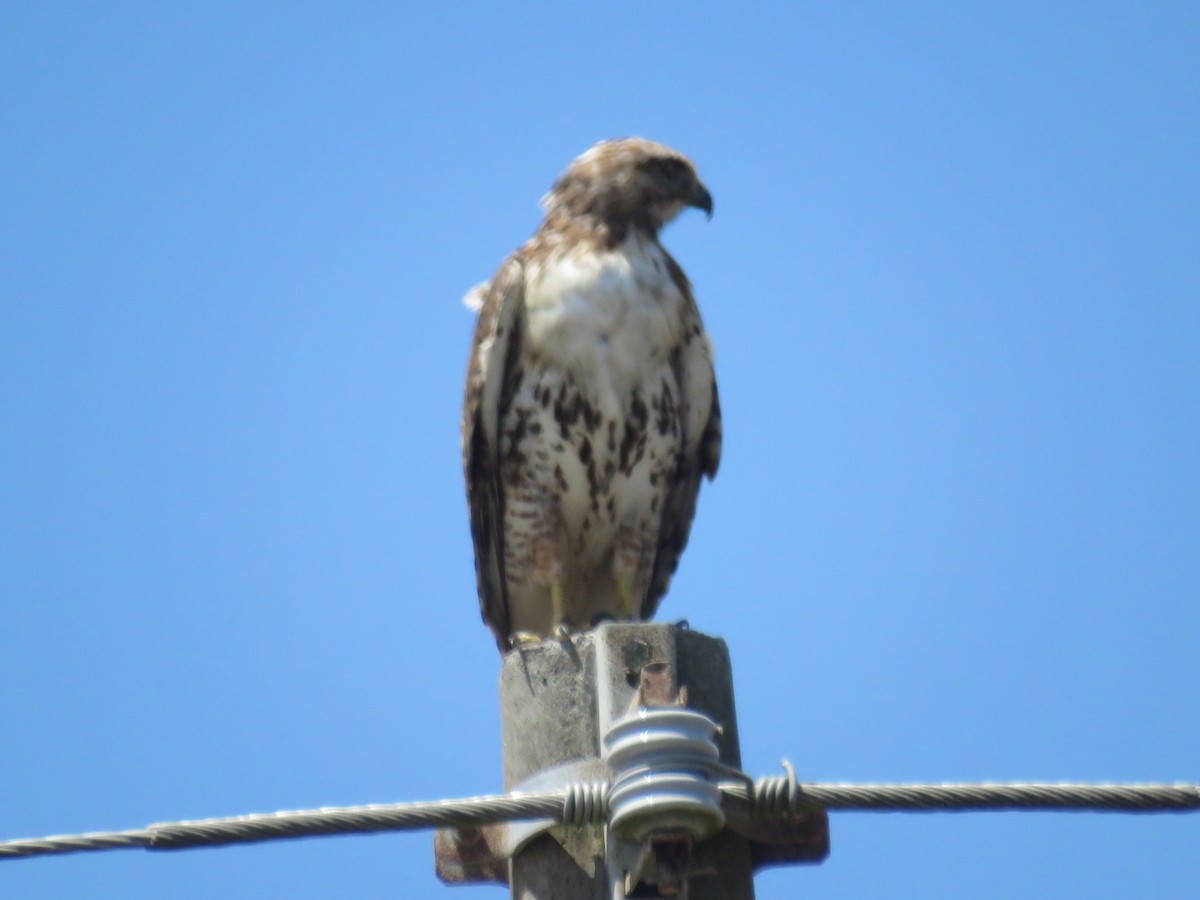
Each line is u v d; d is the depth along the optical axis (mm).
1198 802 7535
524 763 8891
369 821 7695
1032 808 7609
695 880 8414
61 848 7633
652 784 7676
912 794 7688
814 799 7703
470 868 9070
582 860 8539
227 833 7621
